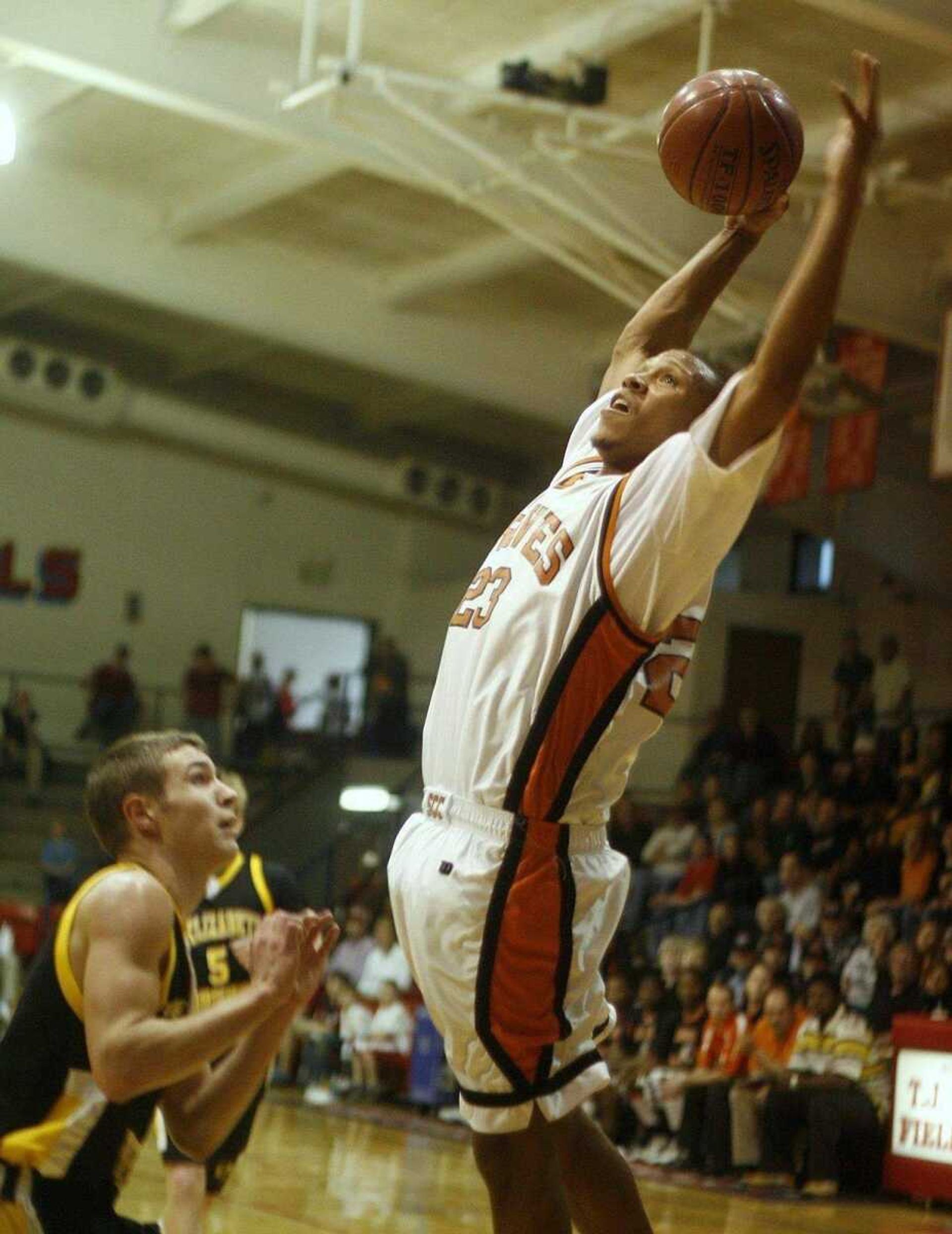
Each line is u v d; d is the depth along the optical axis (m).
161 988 2.77
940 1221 9.05
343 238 16.70
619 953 13.64
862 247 13.82
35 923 16.95
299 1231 6.70
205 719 20.98
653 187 12.59
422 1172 9.34
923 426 18.28
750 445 2.41
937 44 10.34
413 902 2.70
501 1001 2.63
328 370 20.94
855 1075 10.03
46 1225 2.74
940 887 11.46
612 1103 11.44
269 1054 2.92
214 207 15.72
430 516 24.12
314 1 11.68
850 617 20.08
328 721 22.05
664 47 12.06
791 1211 8.95
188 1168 4.66
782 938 11.38
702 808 15.73
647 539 2.51
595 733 2.61
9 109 13.77
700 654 19.83
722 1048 10.84
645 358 3.15
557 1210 2.74
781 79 12.44
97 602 21.94
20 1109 2.74
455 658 2.74
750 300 13.89
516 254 15.94
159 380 21.70
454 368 17.95
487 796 2.63
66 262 16.34
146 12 12.13
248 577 22.94
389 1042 13.99
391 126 12.31
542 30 12.13
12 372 20.50
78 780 20.80
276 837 20.11
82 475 21.95
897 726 16.75
